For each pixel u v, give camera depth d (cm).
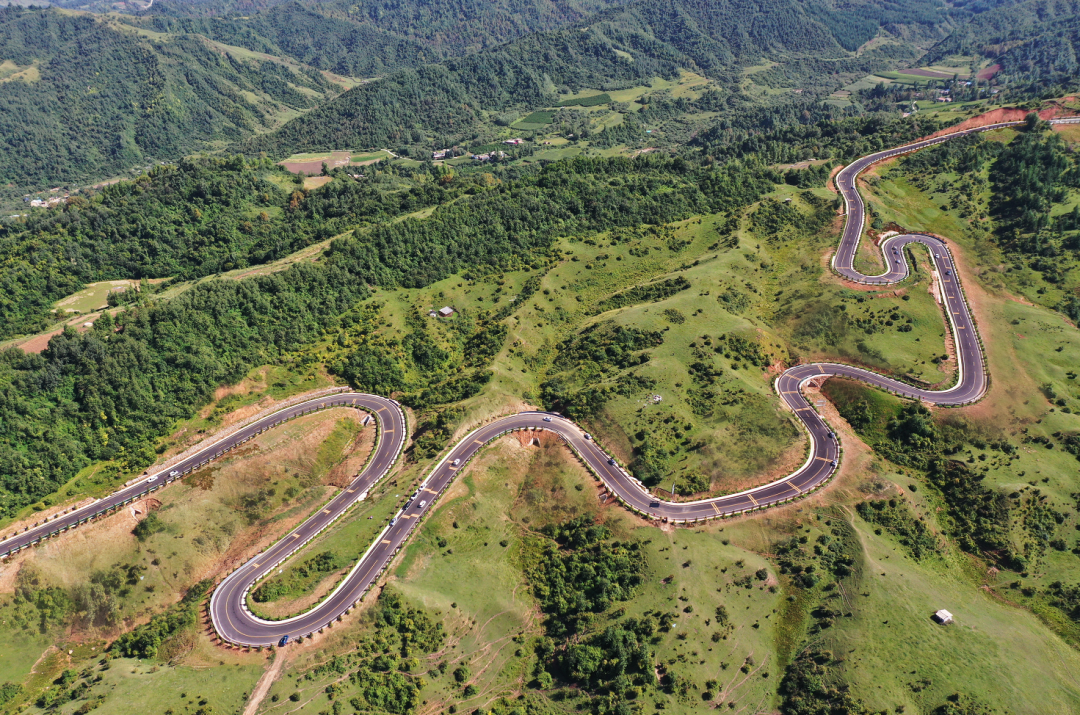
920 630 12975
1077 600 13800
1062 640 13225
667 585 14112
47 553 14500
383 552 15000
